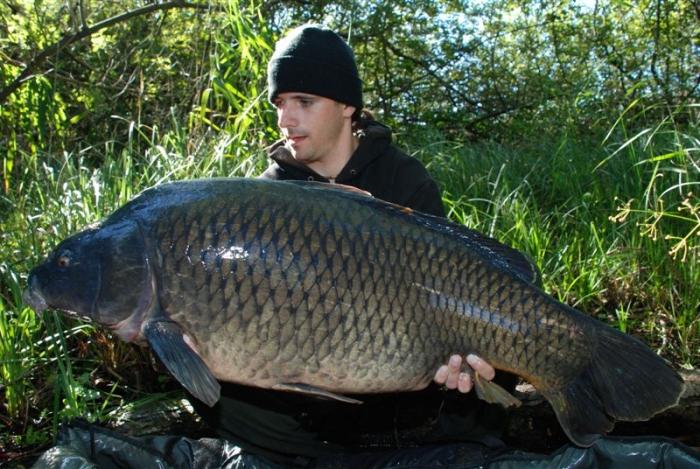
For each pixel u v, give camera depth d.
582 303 3.95
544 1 9.75
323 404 2.76
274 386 2.24
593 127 6.36
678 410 3.18
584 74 8.30
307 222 2.19
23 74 6.58
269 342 2.18
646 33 9.33
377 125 3.01
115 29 7.98
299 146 2.88
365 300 2.20
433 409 2.86
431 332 2.26
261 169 4.30
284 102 2.88
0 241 4.11
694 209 3.77
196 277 2.16
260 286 2.16
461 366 2.32
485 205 4.94
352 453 2.76
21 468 2.88
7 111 6.35
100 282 2.19
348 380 2.24
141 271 2.17
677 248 3.64
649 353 2.35
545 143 6.00
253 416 2.72
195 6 7.24
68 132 6.55
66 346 3.44
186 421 3.20
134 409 3.22
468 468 2.59
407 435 2.88
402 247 2.24
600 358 2.35
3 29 7.06
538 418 3.23
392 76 10.30
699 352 3.58
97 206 3.97
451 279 2.26
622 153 5.19
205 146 4.73
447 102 10.22
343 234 2.20
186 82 7.03
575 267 4.06
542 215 4.64
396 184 2.96
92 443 2.65
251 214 2.18
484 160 5.71
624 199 4.64
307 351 2.19
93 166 5.87
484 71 10.06
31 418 3.21
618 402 2.35
